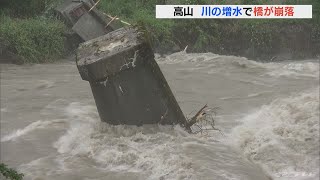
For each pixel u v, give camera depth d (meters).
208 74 57.62
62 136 34.53
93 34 71.50
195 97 46.91
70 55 70.56
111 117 33.75
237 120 38.59
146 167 28.34
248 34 74.75
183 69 60.91
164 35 73.69
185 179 26.41
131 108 32.81
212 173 27.12
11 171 15.24
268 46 74.88
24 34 66.00
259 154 31.52
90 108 42.34
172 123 33.59
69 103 44.19
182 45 75.44
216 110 41.91
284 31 75.06
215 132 34.88
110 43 32.75
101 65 31.44
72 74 58.69
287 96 46.28
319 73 58.50
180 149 30.59
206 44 74.88
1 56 64.81
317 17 77.25
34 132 35.34
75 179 26.98
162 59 68.88
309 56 75.81
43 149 32.12
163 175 27.11
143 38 31.55
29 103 44.22
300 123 37.16
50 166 29.05
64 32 70.56
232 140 33.75
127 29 33.53
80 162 29.48
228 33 75.06
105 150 31.02
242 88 50.62
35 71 60.56
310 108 40.41
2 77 56.25
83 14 72.44
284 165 30.06
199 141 32.47
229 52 75.12
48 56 67.50
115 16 76.06
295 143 33.19
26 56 65.62
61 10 74.00
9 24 68.50
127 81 31.95
